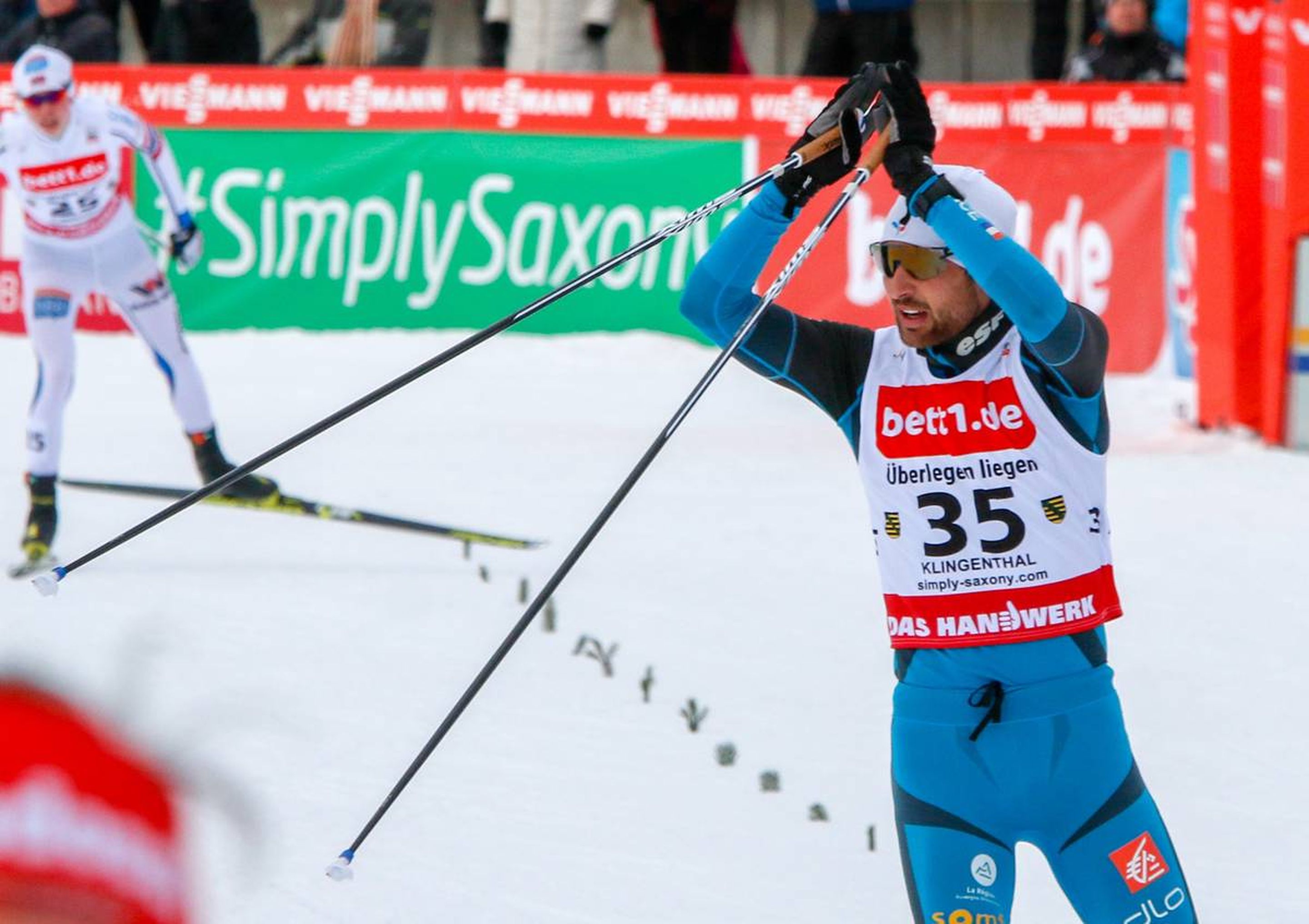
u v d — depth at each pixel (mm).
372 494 27266
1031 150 39781
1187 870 14102
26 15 43281
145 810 3299
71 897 3174
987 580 9883
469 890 13219
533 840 14281
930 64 54312
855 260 39750
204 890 12836
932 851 9891
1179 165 39906
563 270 40781
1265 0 33719
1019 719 9797
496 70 41344
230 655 18906
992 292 9359
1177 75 40500
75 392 35781
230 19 42906
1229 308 34500
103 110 24250
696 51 42688
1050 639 9852
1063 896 13633
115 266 24281
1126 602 22062
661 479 28953
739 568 23391
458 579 22625
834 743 17000
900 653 10195
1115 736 9898
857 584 22734
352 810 14742
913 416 10016
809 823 14938
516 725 17109
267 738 16297
